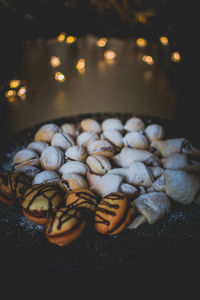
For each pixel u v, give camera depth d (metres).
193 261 0.34
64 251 0.35
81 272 0.33
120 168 0.46
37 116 0.75
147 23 1.05
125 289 0.35
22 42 1.13
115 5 1.03
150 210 0.39
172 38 0.93
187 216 0.40
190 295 0.35
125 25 1.12
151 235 0.37
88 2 1.05
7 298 0.35
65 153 0.49
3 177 0.43
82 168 0.45
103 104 0.80
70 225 0.36
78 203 0.39
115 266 0.33
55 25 1.11
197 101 0.80
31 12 1.04
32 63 1.01
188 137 0.54
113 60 1.03
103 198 0.39
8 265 0.37
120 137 0.52
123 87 0.88
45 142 0.53
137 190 0.43
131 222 0.39
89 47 1.12
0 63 1.01
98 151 0.48
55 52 1.09
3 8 1.04
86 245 0.36
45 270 0.36
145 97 0.82
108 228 0.36
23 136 0.56
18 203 0.42
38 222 0.39
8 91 0.82
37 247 0.36
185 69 0.92
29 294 0.35
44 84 0.89
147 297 0.35
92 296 0.35
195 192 0.41
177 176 0.42
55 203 0.39
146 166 0.46
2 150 0.52
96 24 1.13
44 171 0.45
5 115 0.76
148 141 0.53
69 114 0.76
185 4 0.83
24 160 0.48
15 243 0.36
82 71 0.97
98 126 0.55
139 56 1.05
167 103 0.79
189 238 0.37
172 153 0.50
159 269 0.33
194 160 0.50
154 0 0.94
